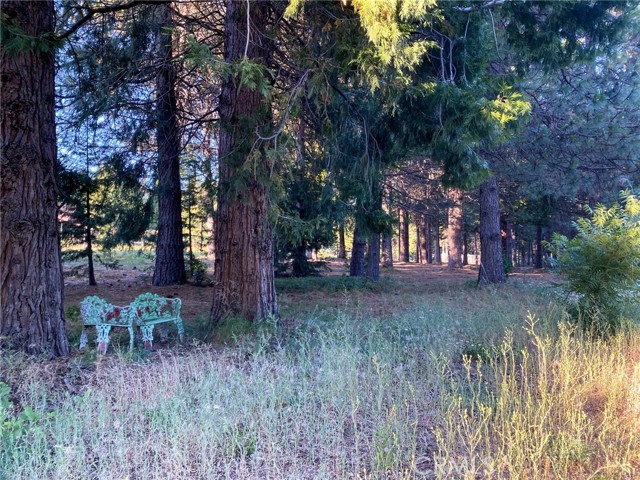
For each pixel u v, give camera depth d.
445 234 38.91
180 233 14.61
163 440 3.60
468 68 8.35
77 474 3.20
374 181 11.17
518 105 7.55
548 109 12.69
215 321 7.25
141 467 3.33
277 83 7.50
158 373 5.16
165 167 12.35
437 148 8.45
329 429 3.89
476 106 7.29
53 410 4.26
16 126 5.58
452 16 7.91
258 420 3.91
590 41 8.98
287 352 5.96
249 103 7.01
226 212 7.27
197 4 9.11
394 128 9.06
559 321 6.14
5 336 5.39
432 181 17.62
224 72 5.72
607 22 8.79
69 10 8.31
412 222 32.81
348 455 3.55
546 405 4.05
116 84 9.14
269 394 4.39
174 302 7.00
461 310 8.48
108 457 3.42
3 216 5.57
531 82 12.16
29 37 5.23
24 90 5.61
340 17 6.40
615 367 5.01
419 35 7.78
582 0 8.35
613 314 6.16
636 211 6.53
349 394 4.32
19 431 3.40
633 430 3.62
